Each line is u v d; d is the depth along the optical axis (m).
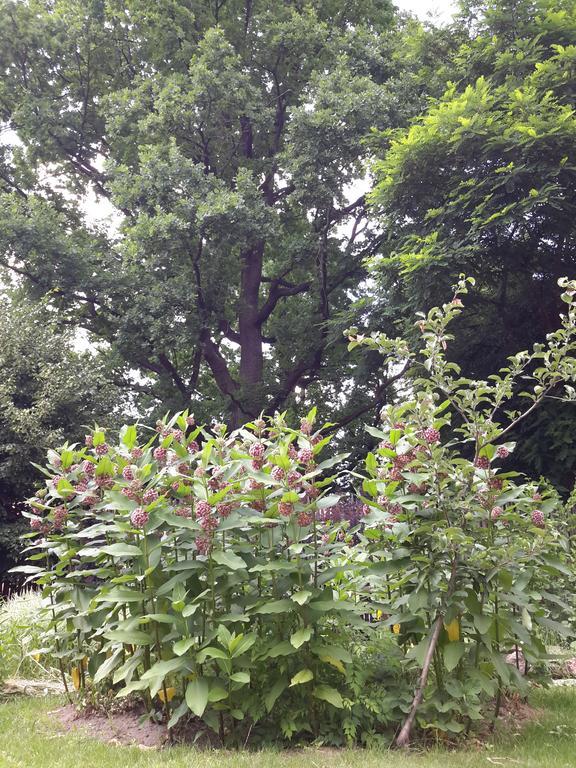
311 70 20.84
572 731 4.29
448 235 13.59
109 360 18.81
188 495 4.60
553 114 12.47
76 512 5.04
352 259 20.59
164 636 4.34
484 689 4.02
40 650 5.09
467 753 3.87
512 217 12.32
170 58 21.56
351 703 4.07
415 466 4.22
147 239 17.75
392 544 4.49
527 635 4.18
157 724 4.46
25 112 21.09
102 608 4.57
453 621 4.26
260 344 21.83
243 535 4.54
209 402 21.56
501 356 13.70
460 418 12.13
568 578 6.06
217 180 18.86
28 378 15.76
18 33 21.25
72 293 19.02
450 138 13.21
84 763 3.77
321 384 23.58
